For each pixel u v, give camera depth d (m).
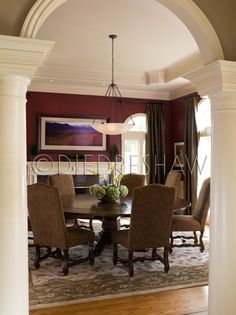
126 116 7.42
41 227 3.70
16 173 1.74
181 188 7.20
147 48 5.07
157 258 3.76
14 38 1.62
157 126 7.56
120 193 4.61
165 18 3.99
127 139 7.57
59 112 6.98
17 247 1.74
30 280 3.47
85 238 3.80
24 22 1.69
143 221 3.51
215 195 2.24
